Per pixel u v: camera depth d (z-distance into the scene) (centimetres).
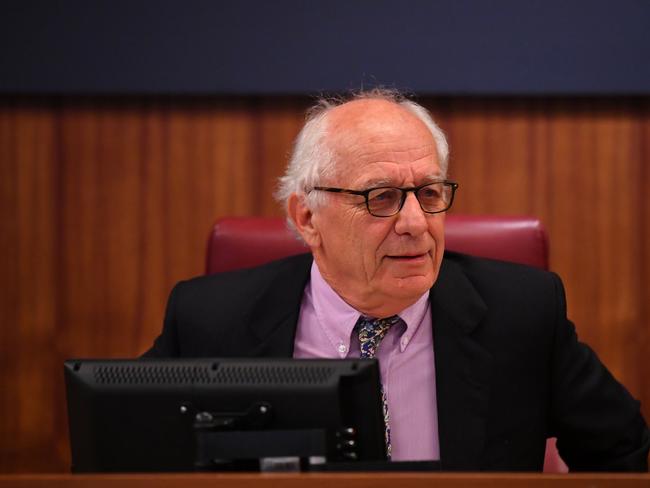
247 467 387
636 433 518
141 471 404
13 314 851
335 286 514
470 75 820
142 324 852
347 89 825
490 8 819
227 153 845
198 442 386
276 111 845
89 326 852
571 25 815
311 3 824
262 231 628
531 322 523
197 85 829
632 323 835
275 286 554
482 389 506
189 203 848
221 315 551
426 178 482
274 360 400
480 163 837
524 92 820
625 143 831
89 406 409
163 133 847
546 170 837
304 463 382
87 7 827
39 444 852
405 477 338
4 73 827
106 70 828
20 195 847
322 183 495
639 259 833
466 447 496
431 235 486
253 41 827
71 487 346
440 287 532
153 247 850
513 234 611
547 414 529
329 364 395
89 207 848
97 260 850
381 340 525
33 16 826
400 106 505
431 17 820
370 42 824
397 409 516
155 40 829
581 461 534
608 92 818
